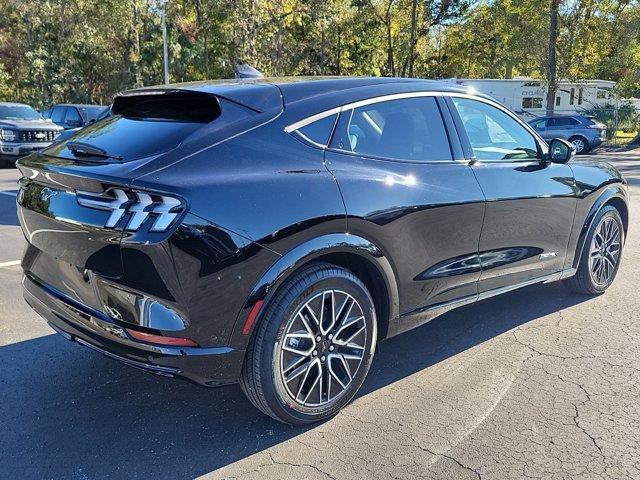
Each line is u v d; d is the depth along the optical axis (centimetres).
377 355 398
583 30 2833
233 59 3444
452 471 270
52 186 295
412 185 336
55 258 299
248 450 288
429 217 343
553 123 2395
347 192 303
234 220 263
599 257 504
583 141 2338
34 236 313
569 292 523
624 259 635
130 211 258
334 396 313
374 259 316
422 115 367
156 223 252
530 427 306
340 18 3519
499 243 399
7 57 4838
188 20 3859
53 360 390
